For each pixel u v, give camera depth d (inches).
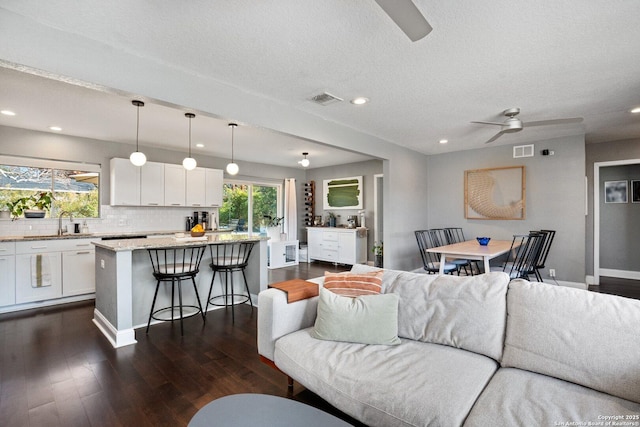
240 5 69.6
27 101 126.4
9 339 117.0
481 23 76.6
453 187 228.8
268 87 114.4
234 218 275.6
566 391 51.7
